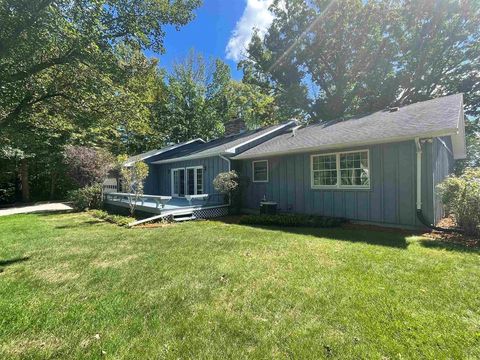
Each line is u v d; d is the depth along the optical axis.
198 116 28.98
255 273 4.01
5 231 8.25
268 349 2.30
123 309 3.10
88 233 7.72
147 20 8.19
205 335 2.53
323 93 24.56
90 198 14.70
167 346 2.40
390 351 2.21
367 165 7.89
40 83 8.62
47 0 5.77
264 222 8.55
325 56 21.48
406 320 2.63
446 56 19.09
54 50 7.26
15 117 9.08
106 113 10.39
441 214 7.89
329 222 7.70
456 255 4.62
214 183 10.86
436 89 19.91
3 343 2.54
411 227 7.05
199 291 3.49
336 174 8.61
